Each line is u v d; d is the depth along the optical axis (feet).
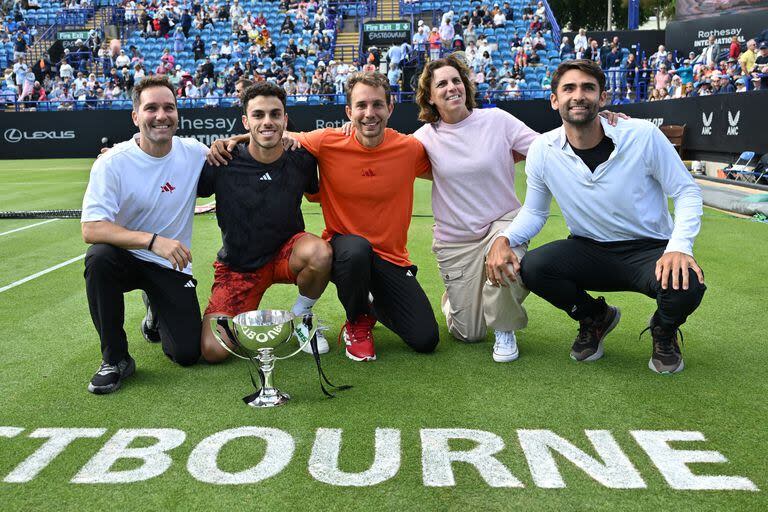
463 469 7.79
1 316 14.33
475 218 11.89
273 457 8.08
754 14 65.57
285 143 11.44
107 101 67.46
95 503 7.16
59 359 11.62
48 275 18.19
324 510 7.00
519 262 11.08
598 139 10.37
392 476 7.64
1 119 63.41
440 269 12.37
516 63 68.13
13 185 41.86
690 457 8.02
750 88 41.57
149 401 9.77
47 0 85.40
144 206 10.86
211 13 80.02
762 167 33.50
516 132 11.91
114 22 83.82
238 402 9.71
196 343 11.05
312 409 9.45
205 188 11.53
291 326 9.61
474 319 12.12
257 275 11.84
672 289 9.82
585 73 9.82
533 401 9.66
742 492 7.28
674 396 9.77
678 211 10.23
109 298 10.17
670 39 71.61
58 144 64.03
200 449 8.29
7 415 9.32
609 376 10.61
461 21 75.51
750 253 19.85
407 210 11.92
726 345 12.01
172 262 10.13
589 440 8.46
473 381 10.46
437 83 11.55
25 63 76.48
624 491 7.32
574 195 10.67
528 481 7.52
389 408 9.46
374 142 11.34
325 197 12.01
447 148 11.85
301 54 74.69
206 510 7.02
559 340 12.50
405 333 11.80
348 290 11.20
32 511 7.03
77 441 8.53
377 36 71.41
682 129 41.78
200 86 68.49
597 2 150.41
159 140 10.52
